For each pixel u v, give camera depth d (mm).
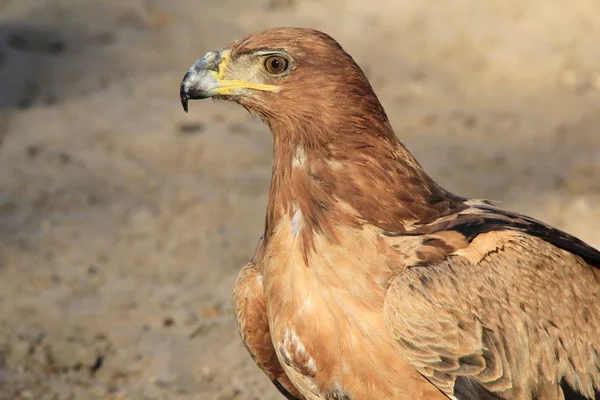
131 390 11891
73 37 22438
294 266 8414
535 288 8266
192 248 14914
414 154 17547
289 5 24516
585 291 8578
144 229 15422
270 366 9594
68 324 12984
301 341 8320
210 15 23781
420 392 8117
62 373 12188
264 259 8805
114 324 13016
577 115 19062
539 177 16750
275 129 8836
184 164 17406
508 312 8109
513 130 18531
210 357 12414
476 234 8383
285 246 8531
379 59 21547
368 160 8508
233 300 9398
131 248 14906
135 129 18578
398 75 20828
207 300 13570
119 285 13930
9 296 13602
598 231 14859
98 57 21609
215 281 14047
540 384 8195
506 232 8453
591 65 20938
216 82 8977
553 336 8250
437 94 20031
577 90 20000
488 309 8055
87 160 17500
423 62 21422
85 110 19359
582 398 8383
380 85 20375
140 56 21703
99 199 16297
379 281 8180
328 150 8531
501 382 8055
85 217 15742
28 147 17875
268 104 8773
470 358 7996
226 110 19578
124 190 16594
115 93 20094
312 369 8344
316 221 8406
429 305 7934
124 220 15672
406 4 24312
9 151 17750
